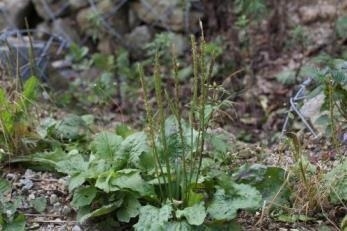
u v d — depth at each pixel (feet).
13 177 10.48
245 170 9.67
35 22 23.30
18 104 11.06
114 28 21.79
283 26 18.83
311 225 9.23
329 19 18.61
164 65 19.01
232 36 18.72
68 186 9.66
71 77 19.86
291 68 17.60
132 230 9.08
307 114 12.95
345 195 9.20
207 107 9.64
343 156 10.46
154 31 21.22
